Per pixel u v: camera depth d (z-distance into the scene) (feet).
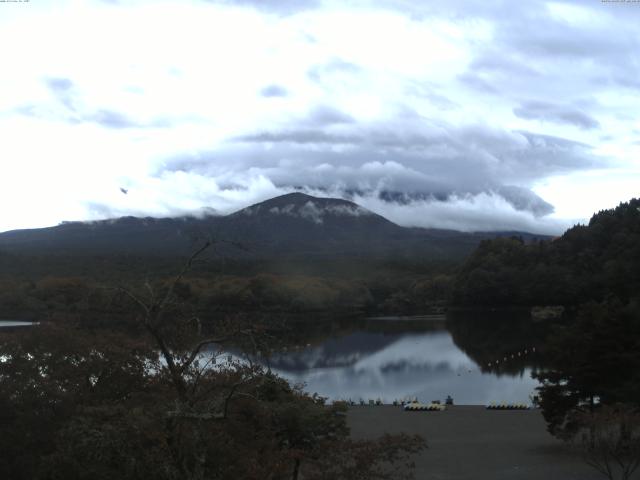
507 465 152.56
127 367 136.05
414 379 346.74
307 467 112.37
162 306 92.02
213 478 90.79
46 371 132.67
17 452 118.52
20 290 548.31
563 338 172.86
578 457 158.30
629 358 163.02
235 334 95.35
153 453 90.79
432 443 179.32
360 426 206.49
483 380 338.95
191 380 107.45
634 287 624.18
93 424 98.07
